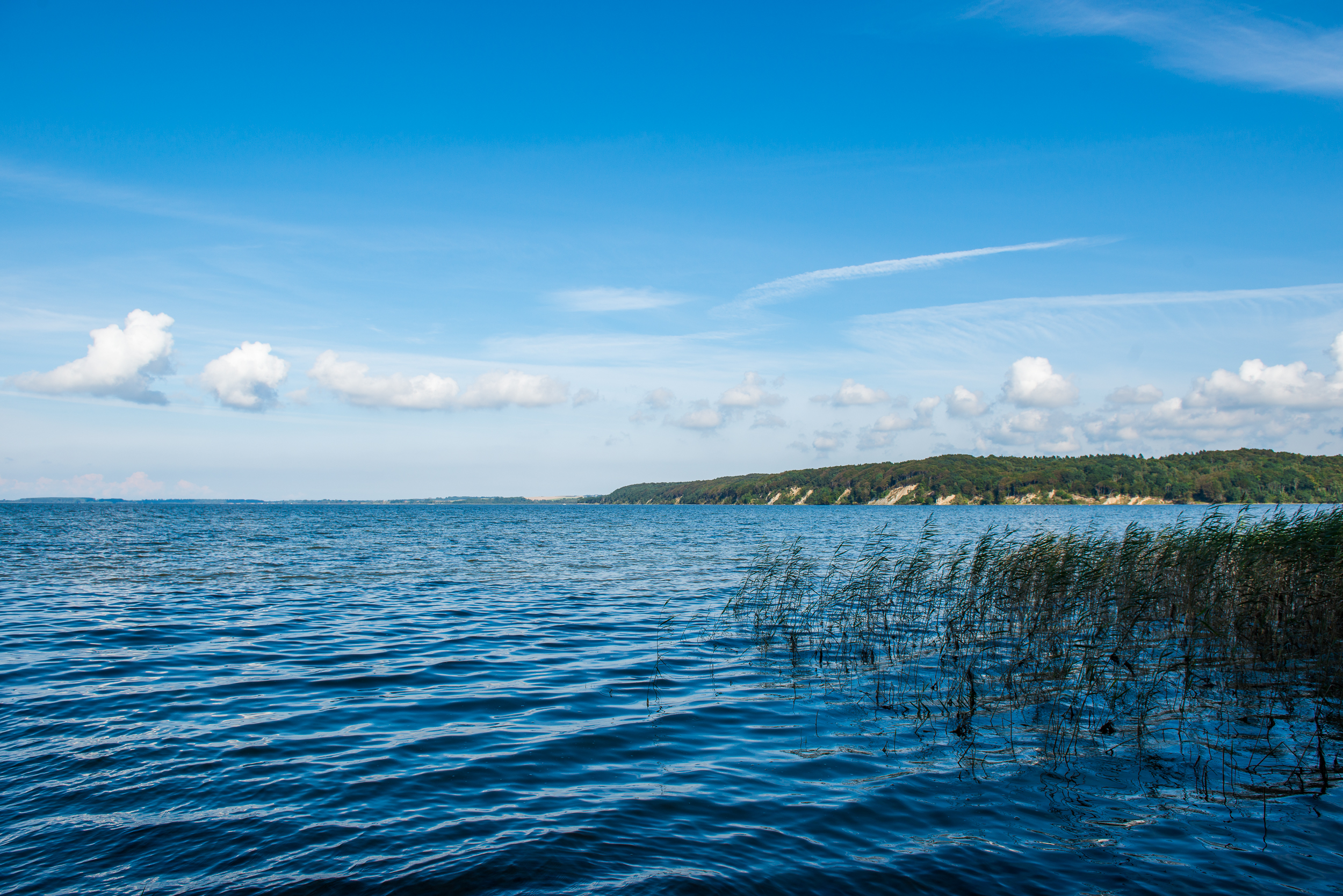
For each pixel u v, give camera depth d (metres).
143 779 8.37
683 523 103.94
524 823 7.34
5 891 5.93
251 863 6.46
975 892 6.12
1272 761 9.27
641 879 6.24
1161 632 17.92
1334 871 6.50
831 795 8.16
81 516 111.12
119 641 16.61
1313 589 16.11
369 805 7.76
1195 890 6.15
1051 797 8.13
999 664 15.13
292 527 81.75
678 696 12.54
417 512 173.62
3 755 9.09
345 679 13.48
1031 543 20.56
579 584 29.55
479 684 13.26
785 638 18.09
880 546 38.97
